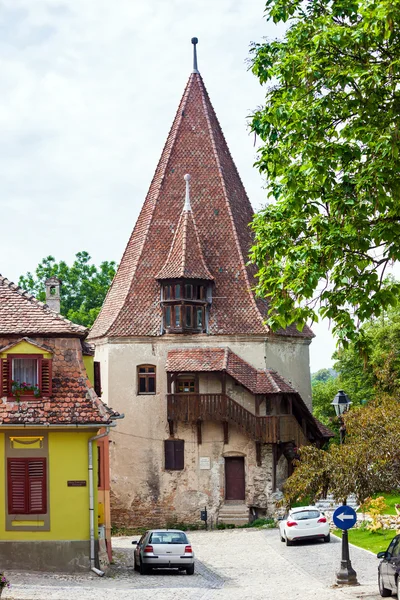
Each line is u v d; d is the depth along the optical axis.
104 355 51.19
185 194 54.78
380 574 21.81
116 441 50.06
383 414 26.28
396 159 17.69
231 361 49.78
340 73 18.22
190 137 56.56
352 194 18.06
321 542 38.56
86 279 86.31
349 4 19.16
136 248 54.50
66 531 27.36
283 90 19.55
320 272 18.17
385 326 61.03
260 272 19.72
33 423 27.20
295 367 54.34
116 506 49.66
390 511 42.44
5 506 27.42
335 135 18.95
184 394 48.72
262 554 35.94
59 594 21.95
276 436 48.12
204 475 49.44
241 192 57.69
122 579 27.50
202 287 51.31
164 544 29.86
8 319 29.03
